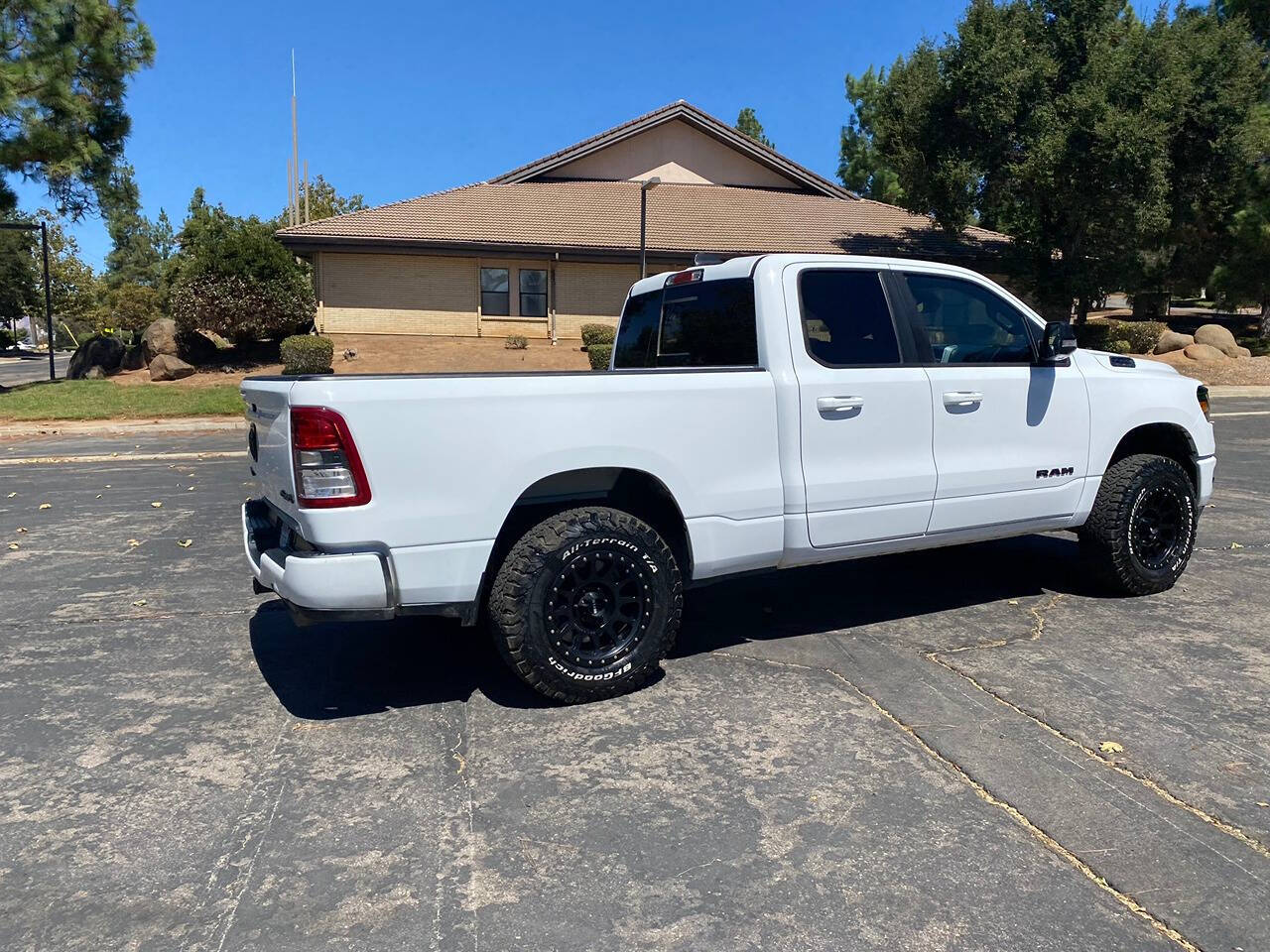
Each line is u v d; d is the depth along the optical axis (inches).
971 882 109.6
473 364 923.4
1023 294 1075.3
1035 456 204.8
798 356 178.2
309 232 984.9
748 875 111.7
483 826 123.4
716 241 1034.7
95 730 154.5
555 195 1140.5
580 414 157.2
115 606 225.3
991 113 892.6
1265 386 878.4
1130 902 105.4
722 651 190.5
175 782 136.2
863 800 128.6
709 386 168.2
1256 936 99.4
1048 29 914.1
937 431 191.8
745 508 172.6
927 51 962.7
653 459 163.3
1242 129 890.1
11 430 625.3
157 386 846.5
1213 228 1205.7
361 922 103.2
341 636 203.3
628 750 145.4
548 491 166.4
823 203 1202.6
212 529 315.9
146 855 117.1
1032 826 121.5
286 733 153.2
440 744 148.6
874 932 100.7
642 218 912.9
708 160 1219.9
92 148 776.9
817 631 202.4
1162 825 121.2
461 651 193.0
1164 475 219.8
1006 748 143.6
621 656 164.1
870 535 186.7
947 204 962.1
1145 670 175.2
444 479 148.3
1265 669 175.3
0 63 734.5
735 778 135.5
